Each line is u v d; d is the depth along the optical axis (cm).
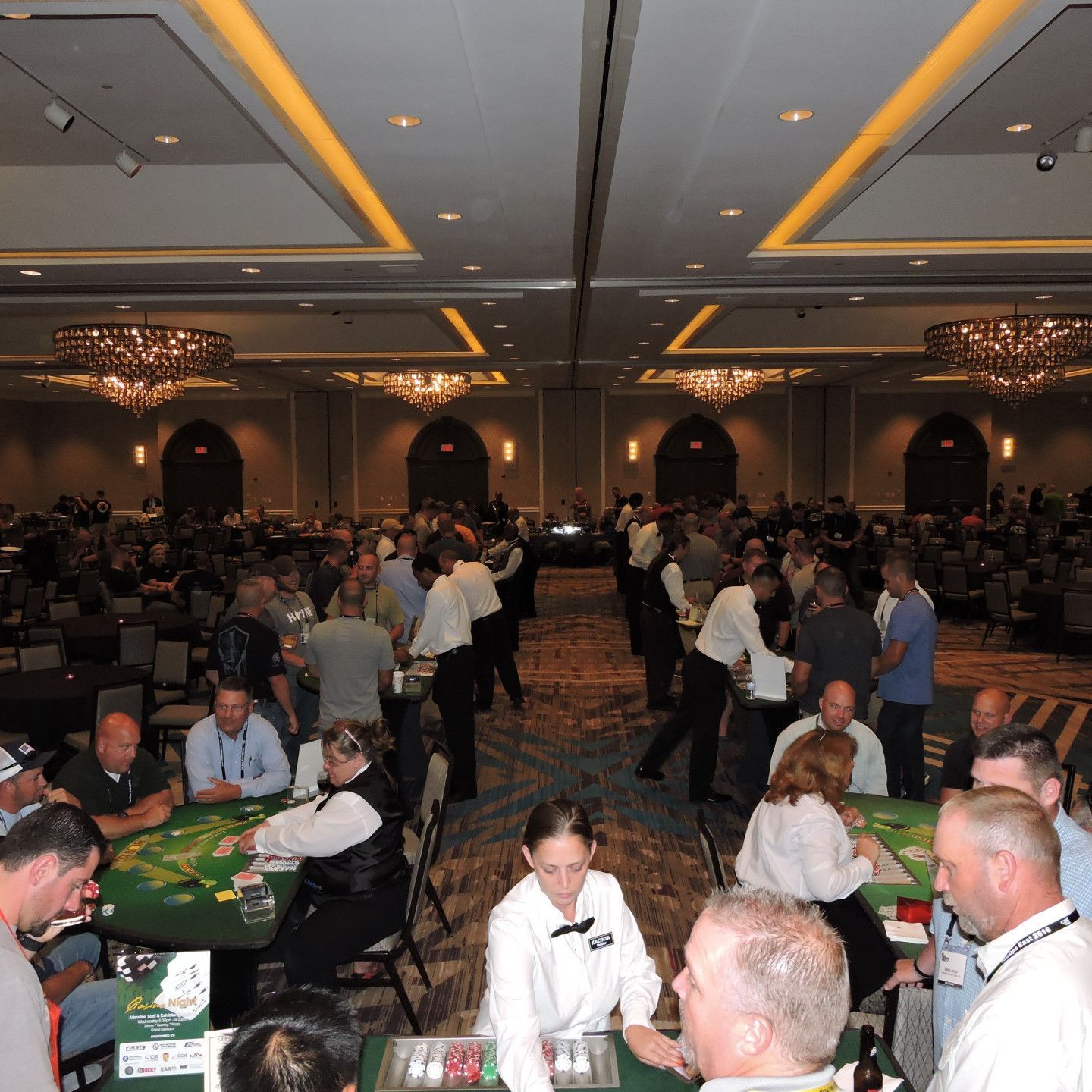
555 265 817
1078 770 659
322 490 2267
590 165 547
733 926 130
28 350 1508
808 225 691
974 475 2273
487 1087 202
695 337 1302
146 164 731
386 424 2275
